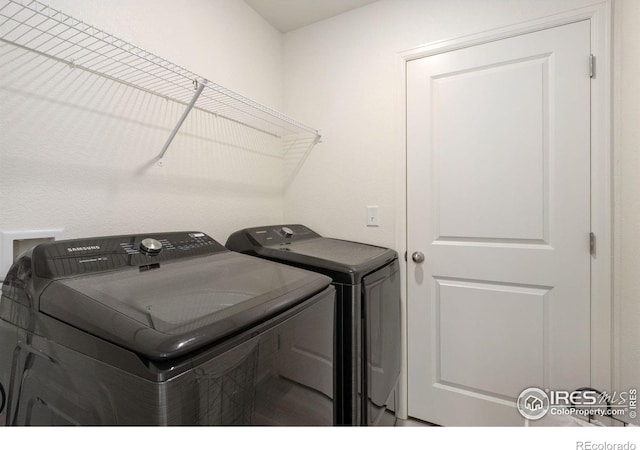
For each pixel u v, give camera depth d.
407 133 1.82
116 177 1.22
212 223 1.66
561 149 1.47
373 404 1.37
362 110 1.94
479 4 1.61
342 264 1.27
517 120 1.56
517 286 1.59
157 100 1.37
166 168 1.42
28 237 0.97
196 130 1.57
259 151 2.01
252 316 0.73
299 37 2.15
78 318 0.66
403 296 1.84
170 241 1.16
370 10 1.89
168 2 1.39
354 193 1.97
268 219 2.09
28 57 0.97
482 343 1.67
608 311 1.39
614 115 1.36
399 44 1.82
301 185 2.16
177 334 0.58
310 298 0.97
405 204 1.83
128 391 0.57
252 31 1.92
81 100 1.11
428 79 1.75
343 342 1.23
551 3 1.46
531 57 1.52
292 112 2.18
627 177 1.29
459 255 1.71
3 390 0.83
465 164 1.68
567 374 1.48
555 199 1.49
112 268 0.92
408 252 1.83
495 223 1.62
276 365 0.81
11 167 0.94
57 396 0.69
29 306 0.78
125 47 1.18
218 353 0.64
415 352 1.82
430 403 1.79
